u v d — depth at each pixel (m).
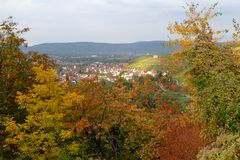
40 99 26.09
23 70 31.80
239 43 19.67
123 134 29.39
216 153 11.06
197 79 17.41
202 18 23.02
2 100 29.81
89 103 27.75
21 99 25.48
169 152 25.41
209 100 15.69
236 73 16.64
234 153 10.34
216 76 16.12
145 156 27.75
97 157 28.62
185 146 23.81
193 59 17.94
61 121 26.42
